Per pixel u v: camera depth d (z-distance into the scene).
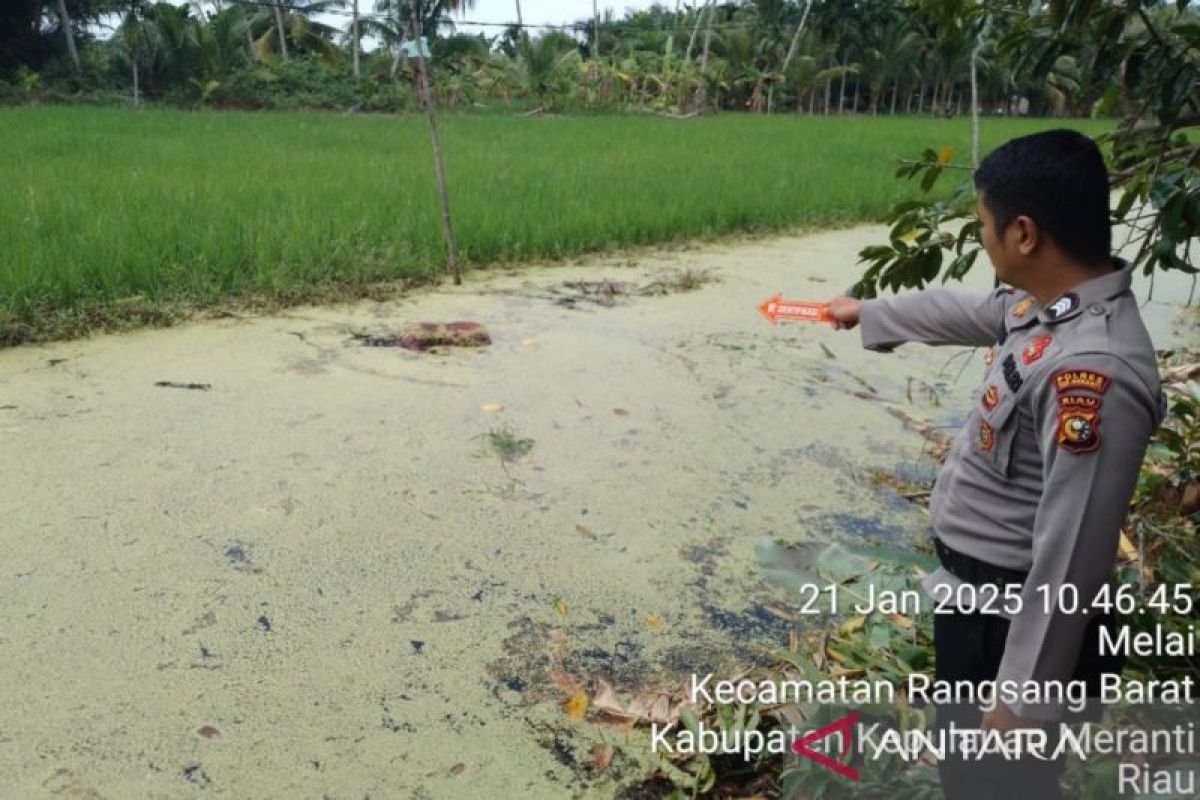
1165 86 2.57
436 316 5.59
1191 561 2.69
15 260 5.26
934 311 1.86
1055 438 1.41
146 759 2.14
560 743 2.28
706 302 6.27
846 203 10.22
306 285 5.86
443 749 2.23
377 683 2.43
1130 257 8.48
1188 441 3.10
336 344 4.97
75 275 5.25
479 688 2.45
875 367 5.12
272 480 3.42
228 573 2.85
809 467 3.82
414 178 9.46
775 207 9.45
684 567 3.05
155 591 2.74
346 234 6.61
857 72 36.78
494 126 19.27
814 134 20.44
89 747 2.16
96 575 2.80
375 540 3.08
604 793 2.13
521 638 2.65
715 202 9.25
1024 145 1.50
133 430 3.78
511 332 5.34
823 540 3.27
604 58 33.06
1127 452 1.37
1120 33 2.65
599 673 2.53
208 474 3.44
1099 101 2.93
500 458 3.71
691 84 31.73
